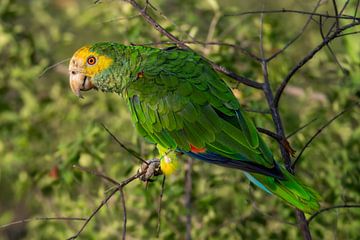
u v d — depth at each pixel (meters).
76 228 11.77
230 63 11.31
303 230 8.13
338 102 11.66
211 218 11.40
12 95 14.39
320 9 13.38
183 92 8.58
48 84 14.41
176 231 11.59
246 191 11.47
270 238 11.36
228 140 8.20
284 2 14.36
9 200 16.00
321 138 11.56
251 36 12.02
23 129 12.94
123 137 12.34
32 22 14.84
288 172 7.92
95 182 11.78
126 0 8.72
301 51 13.48
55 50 13.67
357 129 11.50
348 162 11.16
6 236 16.16
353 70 11.36
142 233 11.56
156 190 11.25
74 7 14.09
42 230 12.40
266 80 8.59
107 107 12.73
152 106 8.71
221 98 8.45
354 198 11.10
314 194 7.75
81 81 9.43
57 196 11.58
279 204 11.31
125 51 9.23
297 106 13.05
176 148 8.62
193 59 8.88
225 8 12.23
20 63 13.20
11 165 13.46
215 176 11.48
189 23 12.46
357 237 11.09
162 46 11.21
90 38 14.08
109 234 11.70
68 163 11.12
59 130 13.35
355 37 11.43
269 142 10.83
